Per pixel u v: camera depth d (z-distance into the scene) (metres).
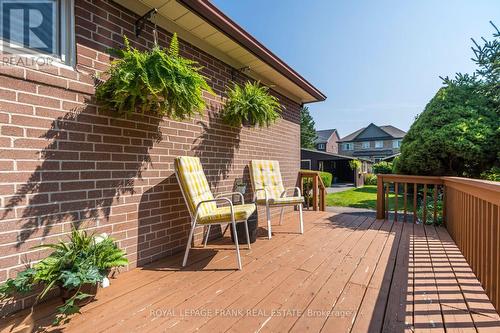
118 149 2.30
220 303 1.76
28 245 1.72
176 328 1.49
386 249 2.93
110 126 2.23
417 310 1.67
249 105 3.58
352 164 17.84
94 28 2.13
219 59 3.60
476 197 2.15
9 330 1.48
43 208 1.80
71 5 2.01
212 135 3.50
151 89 1.95
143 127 2.54
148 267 2.43
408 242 3.21
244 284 2.05
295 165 5.88
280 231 3.80
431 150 4.80
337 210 5.88
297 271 2.31
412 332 1.44
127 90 1.97
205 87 2.46
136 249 2.45
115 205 2.27
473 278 2.16
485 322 1.53
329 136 34.19
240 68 3.97
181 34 2.95
